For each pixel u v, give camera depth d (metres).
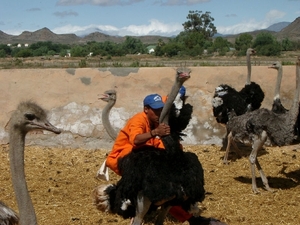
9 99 9.20
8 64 38.00
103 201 4.49
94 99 9.12
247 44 51.00
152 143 4.41
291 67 9.09
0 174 7.48
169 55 55.22
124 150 4.45
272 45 42.84
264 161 8.26
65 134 9.12
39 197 6.45
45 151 8.85
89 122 9.11
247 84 8.34
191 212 4.34
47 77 9.23
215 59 42.25
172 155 4.10
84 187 6.90
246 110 7.90
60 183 7.09
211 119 9.08
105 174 4.80
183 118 4.94
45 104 9.17
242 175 7.55
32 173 7.59
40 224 5.51
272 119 6.50
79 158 8.44
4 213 3.67
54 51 74.56
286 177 7.46
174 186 4.01
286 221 5.66
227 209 6.02
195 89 9.09
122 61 44.41
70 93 9.17
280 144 6.56
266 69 9.11
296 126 6.62
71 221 5.60
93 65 34.81
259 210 6.01
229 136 8.01
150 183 4.01
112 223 5.53
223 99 7.89
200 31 74.44
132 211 4.34
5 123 9.17
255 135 6.66
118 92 9.10
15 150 3.32
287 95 9.09
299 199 6.43
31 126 3.32
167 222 5.49
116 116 9.06
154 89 9.06
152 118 4.36
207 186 6.96
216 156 8.50
